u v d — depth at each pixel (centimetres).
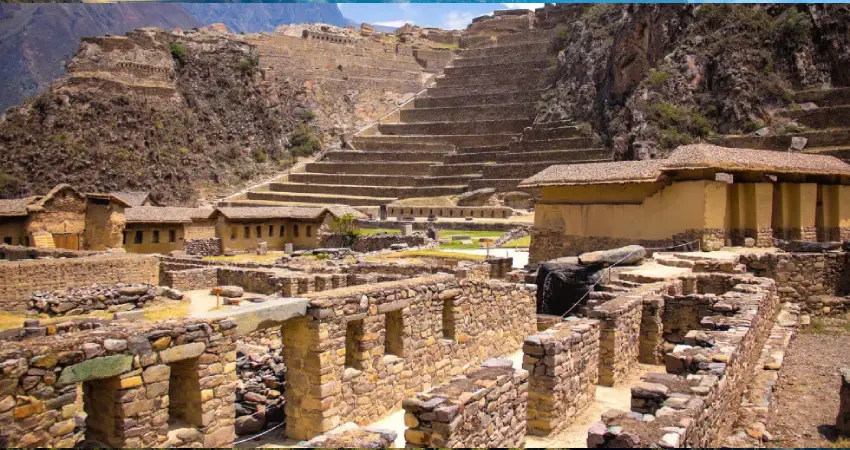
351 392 1527
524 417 1366
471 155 14038
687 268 2877
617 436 999
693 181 3528
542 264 2862
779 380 1828
